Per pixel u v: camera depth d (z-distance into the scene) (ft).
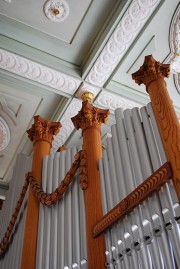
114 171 13.17
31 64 18.63
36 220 15.65
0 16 17.37
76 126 17.42
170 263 8.95
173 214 9.39
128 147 13.14
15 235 17.47
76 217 13.93
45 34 18.11
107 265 11.44
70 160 16.78
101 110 17.48
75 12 17.17
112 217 11.48
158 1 16.33
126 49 18.21
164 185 10.02
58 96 20.70
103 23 17.46
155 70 13.98
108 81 19.62
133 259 10.18
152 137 11.98
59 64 19.03
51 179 16.56
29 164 20.24
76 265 12.50
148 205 10.37
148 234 9.92
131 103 20.70
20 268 14.28
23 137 23.16
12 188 21.20
